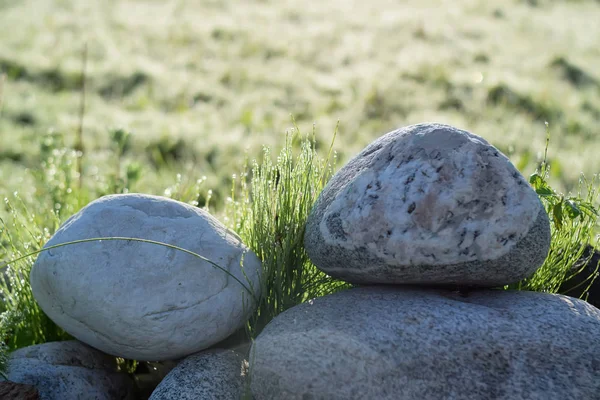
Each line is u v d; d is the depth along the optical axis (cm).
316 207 100
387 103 267
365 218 93
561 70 311
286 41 336
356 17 377
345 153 221
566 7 432
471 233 91
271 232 106
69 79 281
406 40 339
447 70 298
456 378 89
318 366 90
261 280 102
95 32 334
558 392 88
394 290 96
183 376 97
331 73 304
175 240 99
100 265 96
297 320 94
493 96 274
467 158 93
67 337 113
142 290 96
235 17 377
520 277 95
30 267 113
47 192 148
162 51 320
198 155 219
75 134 226
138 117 247
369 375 89
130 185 147
